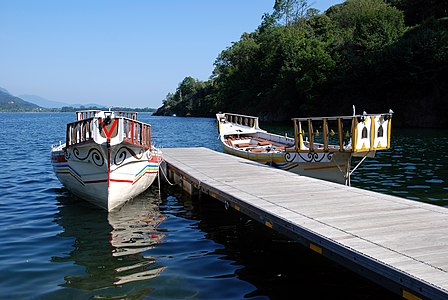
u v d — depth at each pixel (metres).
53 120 95.94
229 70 90.38
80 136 11.01
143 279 6.45
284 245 8.21
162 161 15.18
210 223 9.87
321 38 73.69
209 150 18.94
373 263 4.88
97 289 6.05
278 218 6.91
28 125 66.81
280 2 91.38
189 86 142.12
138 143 11.36
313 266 7.10
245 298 5.84
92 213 10.77
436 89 46.59
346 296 5.99
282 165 13.84
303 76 59.00
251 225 9.67
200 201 12.01
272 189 9.48
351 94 55.16
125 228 9.39
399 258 4.93
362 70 51.97
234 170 12.66
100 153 10.53
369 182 14.26
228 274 6.71
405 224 6.43
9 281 6.32
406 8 66.06
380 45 52.53
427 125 47.47
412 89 49.25
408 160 19.83
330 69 57.47
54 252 7.69
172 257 7.49
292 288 6.22
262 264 7.18
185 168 13.12
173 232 9.10
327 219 6.74
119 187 11.09
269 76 74.12
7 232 8.92
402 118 49.38
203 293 5.97
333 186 9.83
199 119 92.25
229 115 26.38
